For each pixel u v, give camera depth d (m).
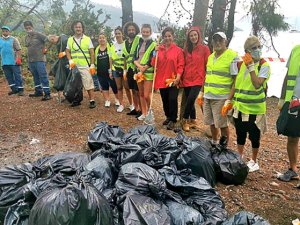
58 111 7.15
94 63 7.25
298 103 4.05
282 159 5.48
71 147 5.29
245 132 4.57
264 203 3.91
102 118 6.71
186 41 5.64
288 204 3.90
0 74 11.52
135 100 6.80
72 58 7.18
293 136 4.23
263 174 4.73
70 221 2.44
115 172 3.75
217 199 3.42
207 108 5.09
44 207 2.51
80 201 2.51
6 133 5.93
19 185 3.41
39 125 6.34
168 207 3.10
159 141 4.22
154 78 5.90
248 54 4.17
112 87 7.41
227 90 4.82
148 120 5.83
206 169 3.98
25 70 11.52
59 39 7.69
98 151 4.12
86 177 3.43
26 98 8.38
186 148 4.06
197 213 3.05
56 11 15.12
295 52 4.12
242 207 3.79
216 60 4.84
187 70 5.67
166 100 6.15
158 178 3.27
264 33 12.81
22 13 15.84
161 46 5.81
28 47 7.90
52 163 3.84
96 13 14.62
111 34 12.76
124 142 4.35
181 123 6.20
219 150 4.35
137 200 2.90
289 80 4.11
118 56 6.84
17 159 4.84
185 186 3.44
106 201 2.75
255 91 4.29
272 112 10.09
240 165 4.20
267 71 4.19
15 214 2.94
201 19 9.23
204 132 6.18
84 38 7.12
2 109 7.42
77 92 7.27
